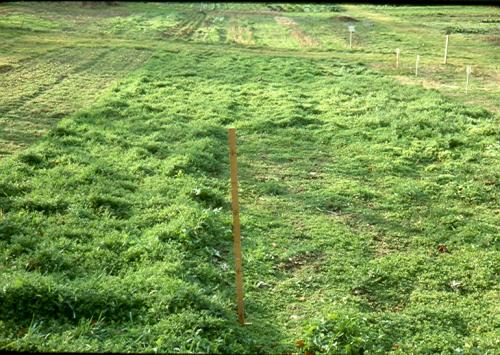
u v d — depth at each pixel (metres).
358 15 43.09
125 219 9.27
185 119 15.12
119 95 16.75
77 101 16.14
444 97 18.52
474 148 13.95
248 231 9.55
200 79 19.80
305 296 7.86
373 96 18.53
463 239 9.77
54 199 9.32
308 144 14.18
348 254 9.06
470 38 31.58
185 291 7.00
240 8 46.78
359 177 12.26
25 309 6.42
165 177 11.09
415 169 12.79
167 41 28.20
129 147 12.59
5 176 9.99
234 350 6.33
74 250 8.02
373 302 7.89
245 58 24.08
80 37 27.59
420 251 9.35
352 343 6.60
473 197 11.35
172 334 6.30
